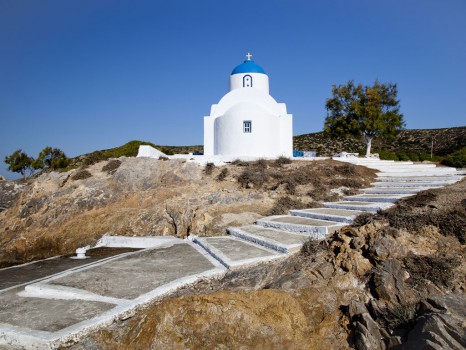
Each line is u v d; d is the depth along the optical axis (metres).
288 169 25.23
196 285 10.44
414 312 7.88
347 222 14.17
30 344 7.41
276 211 18.34
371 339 7.67
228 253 12.59
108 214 20.56
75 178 23.61
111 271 11.62
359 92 35.47
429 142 73.50
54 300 9.48
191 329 8.07
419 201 13.72
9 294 10.17
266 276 10.58
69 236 19.28
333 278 9.84
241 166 25.61
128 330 8.12
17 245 19.34
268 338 7.97
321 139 88.75
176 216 18.91
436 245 9.91
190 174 23.59
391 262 9.35
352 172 24.50
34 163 43.81
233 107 29.11
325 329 8.34
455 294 8.18
